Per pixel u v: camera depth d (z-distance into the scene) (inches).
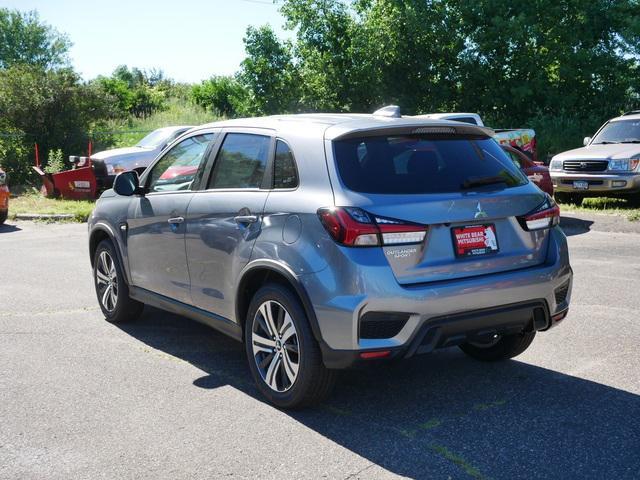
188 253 192.9
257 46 1142.3
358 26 1104.8
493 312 155.0
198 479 129.1
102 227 237.9
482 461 135.3
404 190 150.8
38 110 912.3
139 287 223.6
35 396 172.7
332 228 146.4
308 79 1143.0
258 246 163.8
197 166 198.2
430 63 1076.5
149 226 211.5
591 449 139.9
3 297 283.0
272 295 161.2
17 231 491.5
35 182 888.3
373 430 151.1
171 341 222.1
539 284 160.9
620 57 1038.4
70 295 286.2
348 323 143.6
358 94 1115.9
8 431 151.5
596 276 303.1
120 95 1727.4
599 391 172.2
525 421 154.6
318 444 144.0
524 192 165.0
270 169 170.2
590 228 451.8
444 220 149.7
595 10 1039.6
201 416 159.6
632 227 441.4
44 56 2313.0
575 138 964.0
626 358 196.4
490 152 170.9
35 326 239.6
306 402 158.7
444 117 558.9
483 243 156.1
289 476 130.0
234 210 174.6
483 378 183.5
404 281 146.3
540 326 167.0
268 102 1152.8
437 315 147.6
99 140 991.0
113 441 146.1
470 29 1066.1
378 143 158.1
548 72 1074.7
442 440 145.3
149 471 132.3
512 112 1084.5
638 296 265.9
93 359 203.2
